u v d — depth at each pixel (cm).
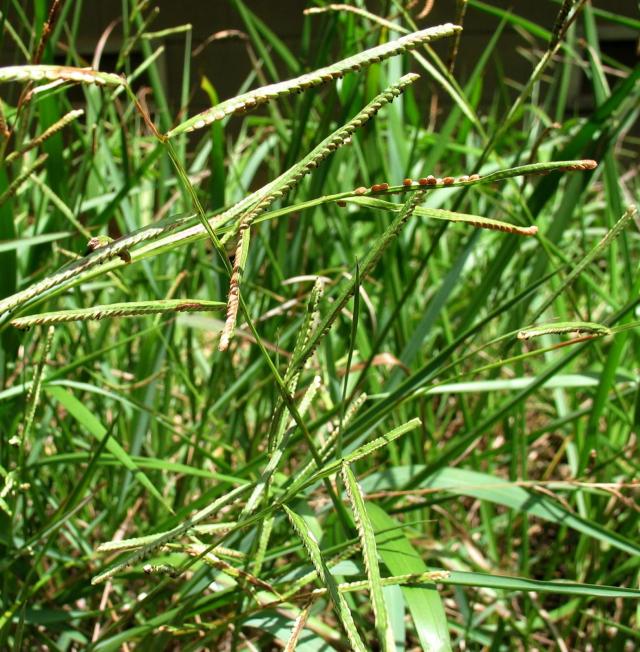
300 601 49
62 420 60
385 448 61
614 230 39
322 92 83
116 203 55
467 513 72
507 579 38
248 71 175
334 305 34
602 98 61
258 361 59
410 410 60
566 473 75
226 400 58
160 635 42
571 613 54
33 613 45
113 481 57
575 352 46
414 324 75
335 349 71
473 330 44
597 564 60
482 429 47
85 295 70
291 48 176
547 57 45
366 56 30
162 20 177
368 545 30
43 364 42
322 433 57
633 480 55
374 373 60
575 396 74
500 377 85
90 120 61
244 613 40
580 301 94
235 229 32
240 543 45
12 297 32
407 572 39
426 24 168
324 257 72
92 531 58
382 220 62
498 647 49
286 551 45
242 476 49
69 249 55
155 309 32
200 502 46
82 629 51
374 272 70
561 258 57
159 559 44
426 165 64
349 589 38
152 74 68
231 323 30
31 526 50
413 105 76
